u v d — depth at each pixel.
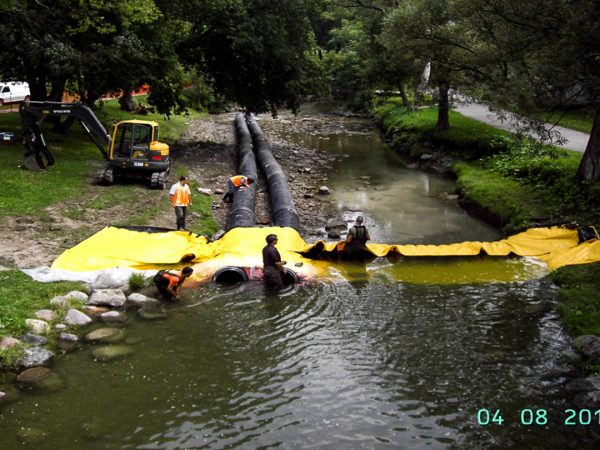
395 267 14.22
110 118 33.44
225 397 8.66
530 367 9.50
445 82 24.44
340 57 55.62
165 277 11.98
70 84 26.17
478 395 8.76
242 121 42.25
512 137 17.53
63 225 15.39
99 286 12.05
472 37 20.20
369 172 26.91
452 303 12.06
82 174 21.14
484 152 26.38
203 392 8.78
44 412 8.15
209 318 11.27
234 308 11.75
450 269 14.05
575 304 11.50
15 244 13.74
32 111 19.89
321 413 8.32
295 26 29.52
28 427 7.80
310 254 14.75
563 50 14.30
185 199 15.84
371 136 39.59
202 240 15.12
